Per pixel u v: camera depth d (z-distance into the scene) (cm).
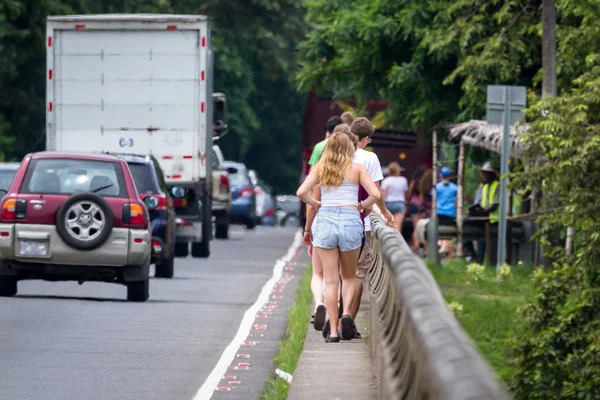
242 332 3728
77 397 2545
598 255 4988
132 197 4506
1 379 2748
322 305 3234
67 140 6944
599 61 5247
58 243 4428
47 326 3694
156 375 2872
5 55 11519
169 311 4253
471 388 792
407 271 1515
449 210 7675
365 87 9406
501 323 5625
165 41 6912
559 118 5003
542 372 4988
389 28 8838
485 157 8594
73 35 6925
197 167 6938
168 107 6925
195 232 6825
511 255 7188
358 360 2900
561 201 5262
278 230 13162
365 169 3155
